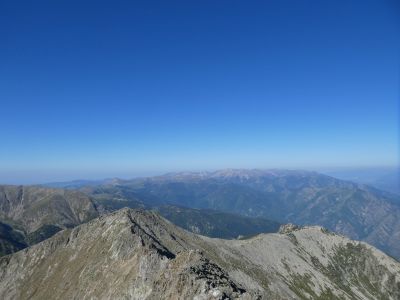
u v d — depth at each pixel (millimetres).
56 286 141500
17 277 174000
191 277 78188
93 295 112562
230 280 81062
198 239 171375
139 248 117312
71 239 169625
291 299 155375
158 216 172625
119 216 153375
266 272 178750
